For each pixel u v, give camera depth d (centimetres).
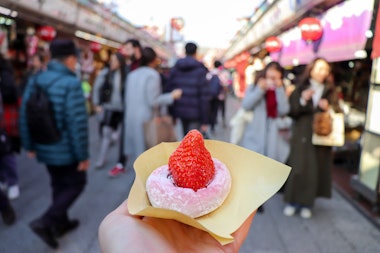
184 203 76
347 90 558
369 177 318
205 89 353
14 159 329
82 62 784
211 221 78
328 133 274
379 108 306
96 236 260
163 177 83
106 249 72
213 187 81
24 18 439
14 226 273
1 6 378
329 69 279
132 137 332
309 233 274
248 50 1142
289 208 308
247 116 292
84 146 227
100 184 377
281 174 86
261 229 280
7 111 320
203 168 81
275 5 526
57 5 489
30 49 525
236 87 1616
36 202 323
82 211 305
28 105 214
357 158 436
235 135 301
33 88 221
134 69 360
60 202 238
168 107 360
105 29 788
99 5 691
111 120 420
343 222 294
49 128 214
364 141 329
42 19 484
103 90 426
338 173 432
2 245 244
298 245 255
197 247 81
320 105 272
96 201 329
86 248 243
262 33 730
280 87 282
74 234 262
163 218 80
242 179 90
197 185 80
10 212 273
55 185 245
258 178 89
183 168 80
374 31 235
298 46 477
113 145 572
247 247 251
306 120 281
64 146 224
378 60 308
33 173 411
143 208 79
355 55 273
